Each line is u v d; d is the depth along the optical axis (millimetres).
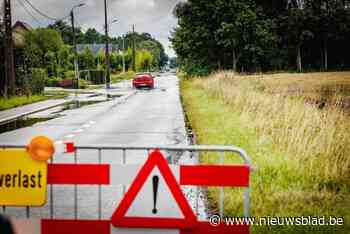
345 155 8711
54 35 72250
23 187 4941
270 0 76562
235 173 4883
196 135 13609
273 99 16891
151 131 15805
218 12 65500
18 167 4926
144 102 29734
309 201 6781
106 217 6461
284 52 77062
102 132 15781
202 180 4871
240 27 65188
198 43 66438
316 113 12250
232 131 13422
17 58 38500
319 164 8406
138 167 4969
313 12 75562
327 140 9344
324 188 7281
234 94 21875
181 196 4816
